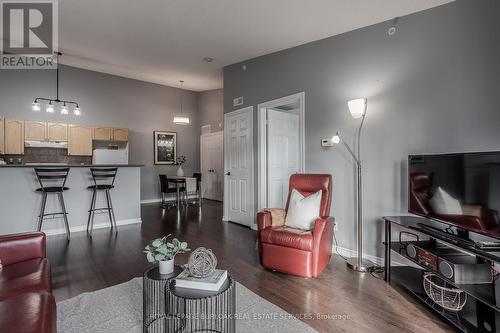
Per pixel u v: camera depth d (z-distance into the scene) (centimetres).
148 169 743
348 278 266
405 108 282
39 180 388
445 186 214
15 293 153
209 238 399
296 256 263
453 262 184
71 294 230
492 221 177
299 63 389
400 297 229
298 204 300
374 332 183
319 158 362
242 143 484
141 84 728
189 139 820
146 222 500
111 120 681
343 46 336
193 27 352
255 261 310
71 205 434
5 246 191
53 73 604
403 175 284
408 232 278
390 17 290
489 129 235
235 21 331
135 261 306
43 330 121
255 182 456
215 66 526
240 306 214
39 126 579
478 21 239
